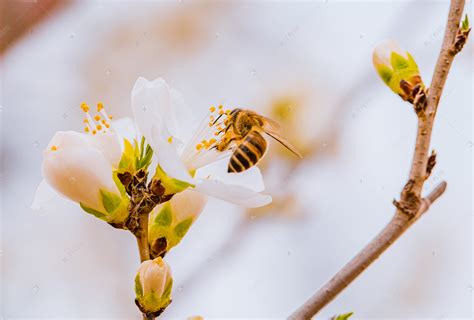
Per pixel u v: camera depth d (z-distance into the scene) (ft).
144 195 1.24
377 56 1.29
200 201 1.27
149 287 1.22
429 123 1.23
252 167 1.29
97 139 1.24
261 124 1.33
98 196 1.23
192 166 1.27
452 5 1.25
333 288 1.22
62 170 1.23
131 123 1.27
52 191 1.26
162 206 1.26
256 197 1.23
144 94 1.22
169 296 1.23
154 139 1.21
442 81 1.24
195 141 1.27
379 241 1.22
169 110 1.23
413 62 1.28
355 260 1.22
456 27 1.24
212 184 1.22
